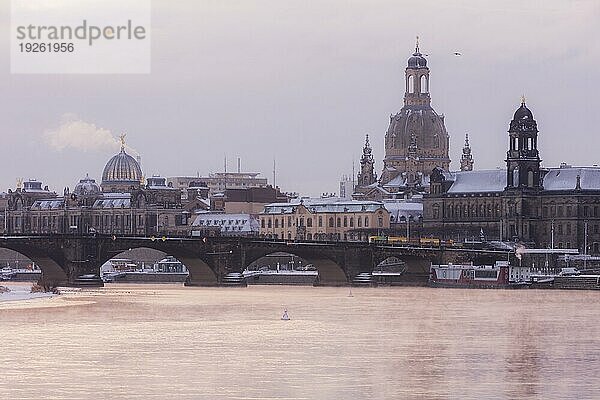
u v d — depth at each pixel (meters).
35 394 179.62
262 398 177.25
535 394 182.75
